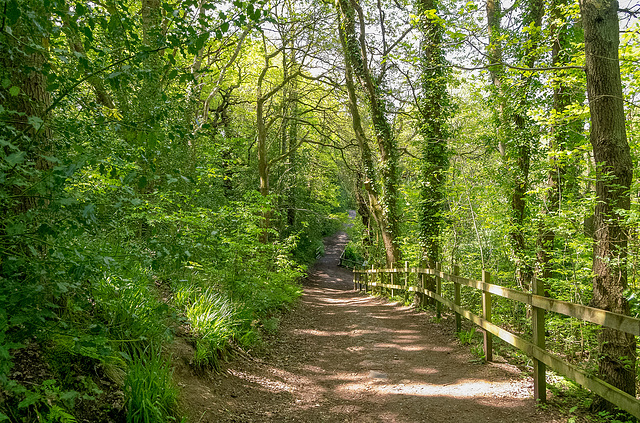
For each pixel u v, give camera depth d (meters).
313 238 30.75
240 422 3.63
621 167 4.09
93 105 3.04
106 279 3.75
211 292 5.91
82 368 2.97
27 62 2.78
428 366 5.46
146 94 4.61
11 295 2.04
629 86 6.56
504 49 9.21
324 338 7.55
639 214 4.07
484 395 4.20
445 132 11.25
